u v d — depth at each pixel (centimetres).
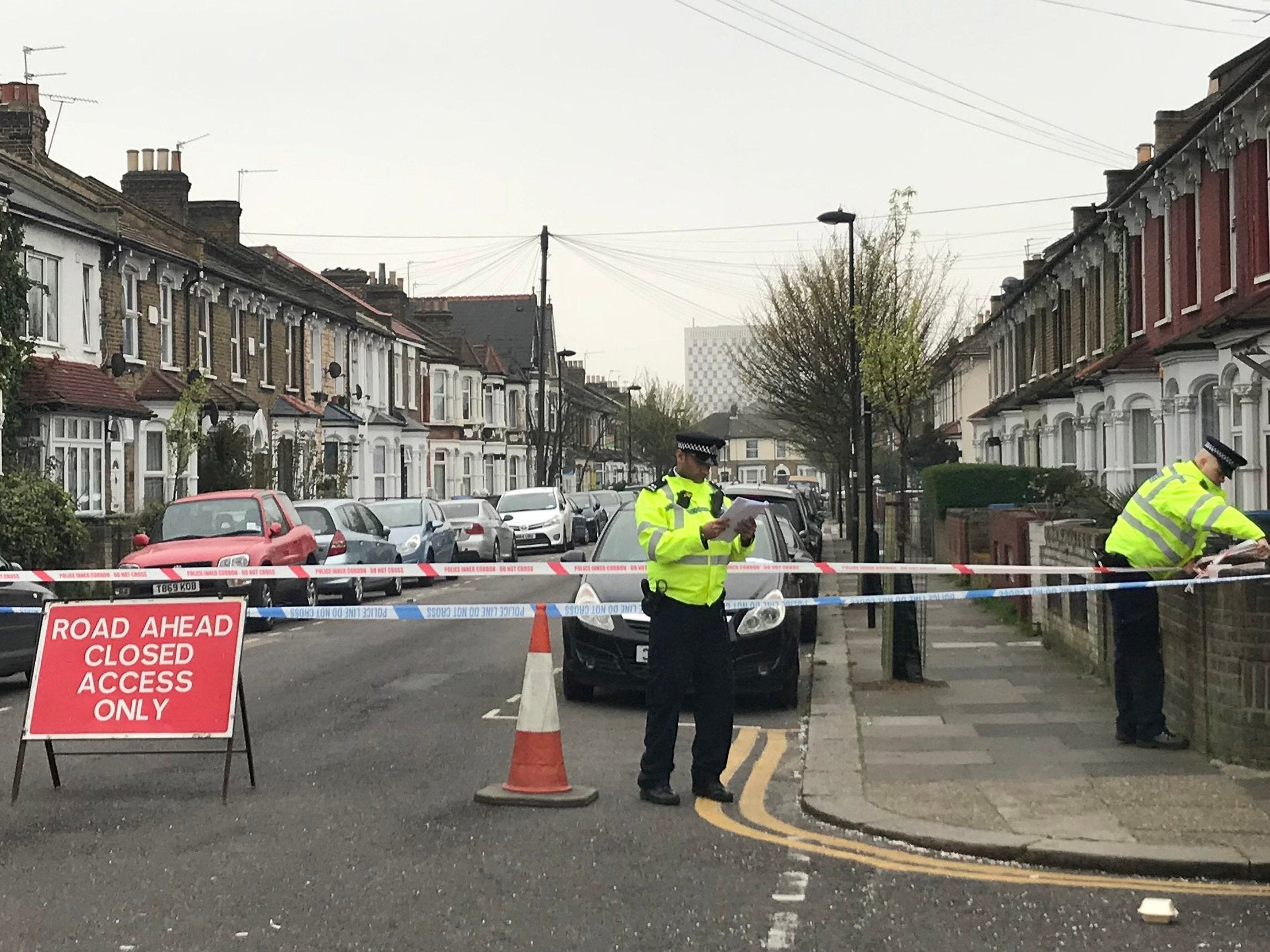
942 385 5781
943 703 1202
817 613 1934
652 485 878
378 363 5231
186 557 1969
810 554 1777
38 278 2769
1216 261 2247
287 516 2197
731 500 891
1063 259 3534
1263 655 889
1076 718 1106
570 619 1259
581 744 1078
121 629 905
